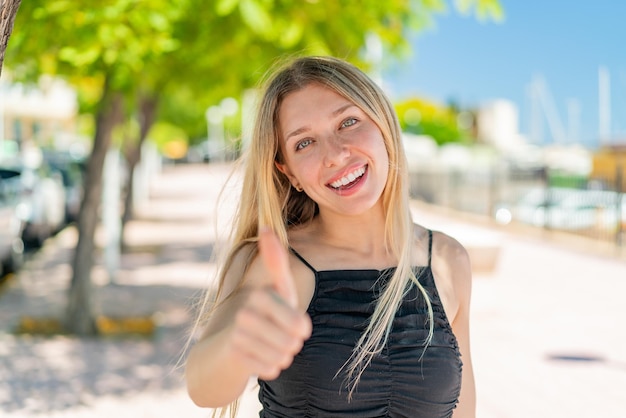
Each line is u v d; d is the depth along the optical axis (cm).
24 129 2811
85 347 673
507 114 6041
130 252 1336
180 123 2075
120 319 781
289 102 188
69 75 645
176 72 742
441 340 181
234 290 173
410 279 186
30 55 546
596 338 724
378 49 645
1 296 923
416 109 4791
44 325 750
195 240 1529
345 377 171
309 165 185
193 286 991
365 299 180
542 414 505
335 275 181
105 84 649
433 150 3422
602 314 835
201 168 5950
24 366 609
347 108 185
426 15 611
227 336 130
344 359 172
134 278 1056
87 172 728
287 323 100
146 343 688
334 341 173
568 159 2562
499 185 2061
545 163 2083
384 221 193
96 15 445
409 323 179
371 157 185
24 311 829
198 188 3459
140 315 805
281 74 194
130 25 475
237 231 193
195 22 550
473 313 838
